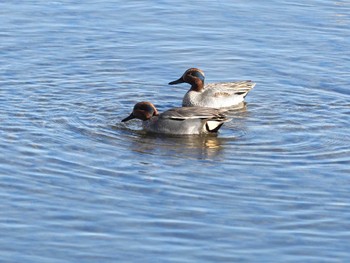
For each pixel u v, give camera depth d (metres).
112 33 25.72
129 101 21.28
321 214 15.63
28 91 21.38
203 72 22.50
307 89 22.25
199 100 21.44
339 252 14.38
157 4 28.27
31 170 17.05
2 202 15.72
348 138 19.08
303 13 27.66
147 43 25.11
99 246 14.38
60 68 23.08
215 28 26.34
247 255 14.22
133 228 14.98
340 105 21.19
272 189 16.58
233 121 20.27
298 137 19.16
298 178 17.06
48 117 19.81
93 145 18.45
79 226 14.99
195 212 15.59
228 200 16.09
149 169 17.34
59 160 17.56
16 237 14.57
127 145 18.59
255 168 17.48
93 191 16.28
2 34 25.30
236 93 21.45
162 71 23.36
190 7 28.06
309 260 14.12
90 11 27.41
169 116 19.38
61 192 16.20
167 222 15.21
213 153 18.27
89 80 22.39
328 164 17.72
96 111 20.42
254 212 15.65
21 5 27.73
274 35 25.89
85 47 24.62
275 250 14.40
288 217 15.49
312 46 25.11
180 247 14.41
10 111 20.00
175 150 18.44
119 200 15.97
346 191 16.53
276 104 21.31
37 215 15.31
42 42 24.84
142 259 14.02
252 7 28.14
